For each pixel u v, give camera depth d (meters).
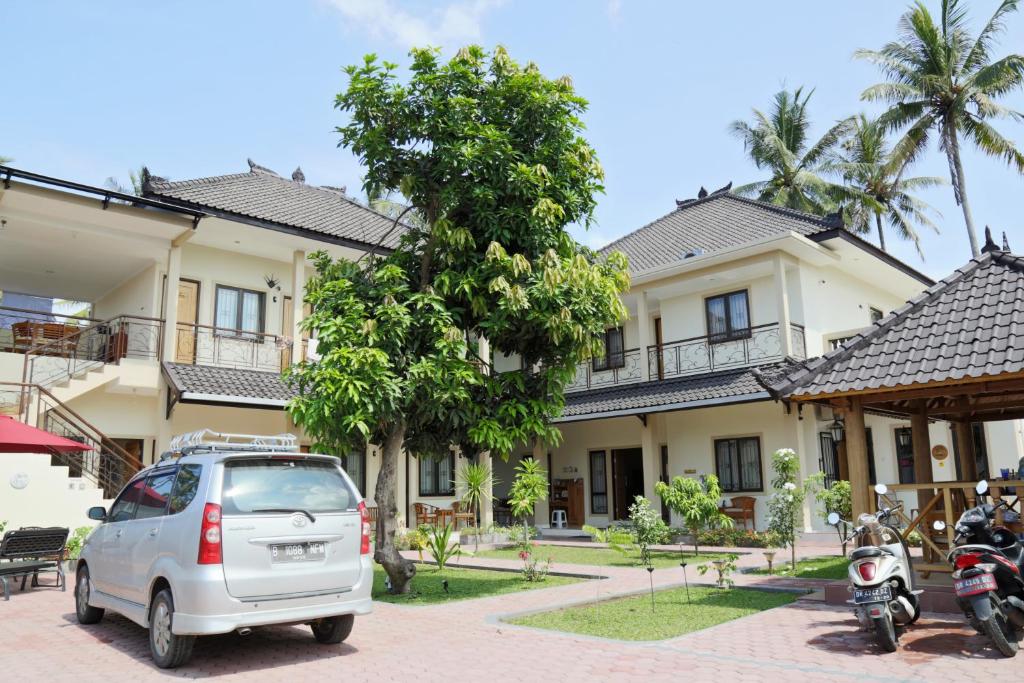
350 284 9.44
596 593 9.52
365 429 8.23
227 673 5.68
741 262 18.58
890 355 8.53
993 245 9.55
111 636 7.12
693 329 20.83
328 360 8.57
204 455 6.31
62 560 10.55
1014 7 25.61
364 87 9.23
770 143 33.00
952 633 6.70
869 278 21.97
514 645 6.52
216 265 17.84
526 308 9.20
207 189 17.45
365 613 6.27
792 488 11.73
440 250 9.93
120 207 14.14
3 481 12.03
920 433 10.69
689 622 7.70
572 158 9.84
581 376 23.16
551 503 23.44
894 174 28.98
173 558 5.84
